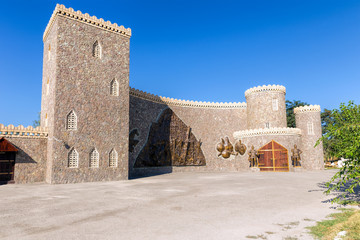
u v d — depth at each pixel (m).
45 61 31.53
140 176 35.34
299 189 20.28
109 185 24.05
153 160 39.44
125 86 31.53
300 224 10.65
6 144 25.03
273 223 10.82
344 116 14.30
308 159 46.12
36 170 26.89
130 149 36.31
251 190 19.83
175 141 43.16
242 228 10.14
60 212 12.93
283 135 40.38
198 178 30.30
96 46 29.78
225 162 47.09
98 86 29.23
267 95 46.59
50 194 18.62
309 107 47.16
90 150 27.81
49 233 9.66
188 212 12.82
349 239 8.17
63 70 26.91
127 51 32.34
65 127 26.53
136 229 10.05
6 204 14.94
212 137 47.50
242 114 49.84
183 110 45.88
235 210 13.21
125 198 16.77
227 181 26.27
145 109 40.00
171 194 18.28
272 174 34.28
